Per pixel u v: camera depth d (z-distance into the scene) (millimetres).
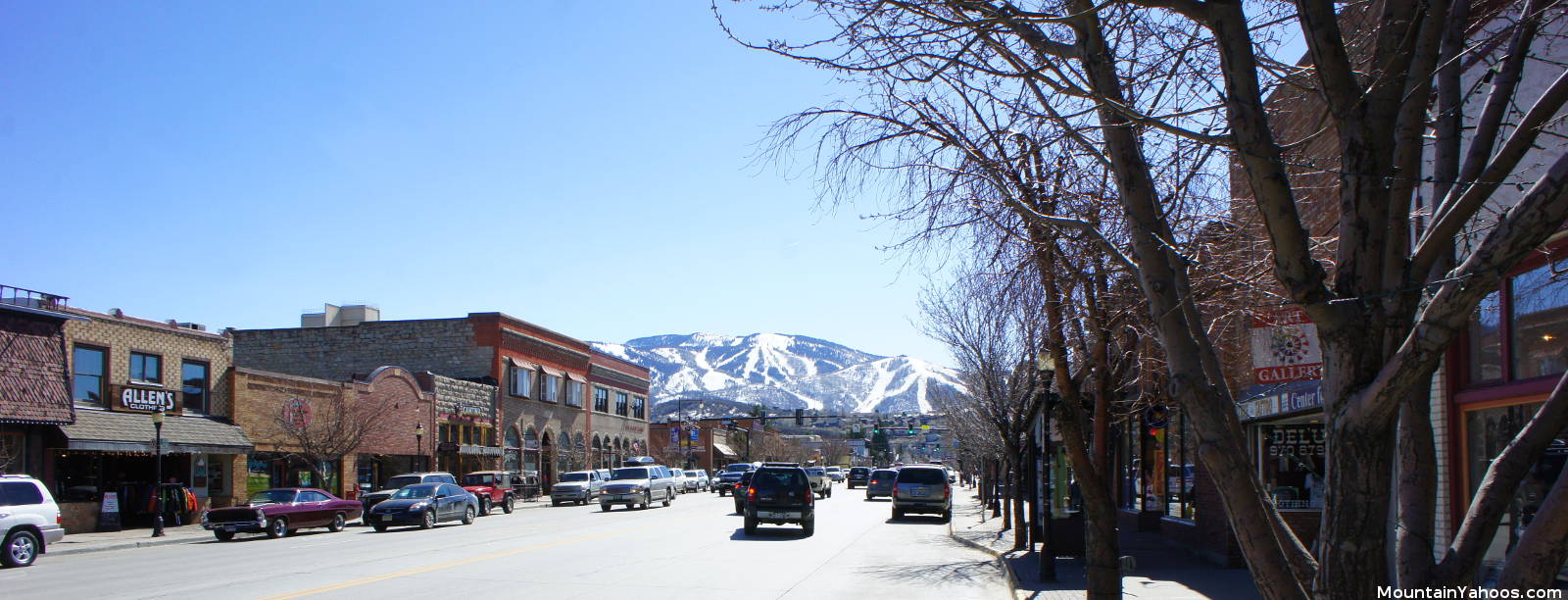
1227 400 4145
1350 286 3482
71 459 30000
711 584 15281
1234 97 3773
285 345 56812
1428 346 3066
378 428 42250
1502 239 2975
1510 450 3367
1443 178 4035
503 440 54469
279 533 26969
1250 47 3799
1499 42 4906
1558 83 3506
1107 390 8766
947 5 4910
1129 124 4352
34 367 27422
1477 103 8430
